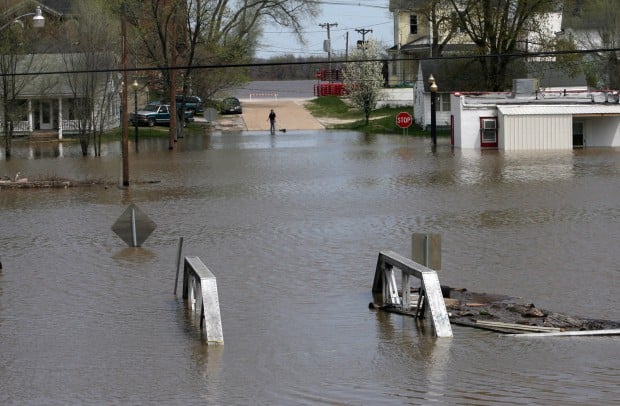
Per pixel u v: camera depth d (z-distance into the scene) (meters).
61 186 51.06
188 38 93.25
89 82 74.94
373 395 14.99
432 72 95.06
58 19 93.25
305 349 18.30
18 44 76.44
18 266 28.88
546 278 25.30
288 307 22.41
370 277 26.00
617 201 40.72
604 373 16.05
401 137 89.06
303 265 28.02
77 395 15.41
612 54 95.81
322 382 15.87
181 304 22.97
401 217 37.47
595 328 19.75
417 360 17.23
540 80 94.88
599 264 27.03
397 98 117.12
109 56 78.00
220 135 94.69
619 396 14.61
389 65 128.88
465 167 58.03
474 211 38.69
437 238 22.00
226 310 22.14
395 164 60.72
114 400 15.07
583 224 34.56
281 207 41.31
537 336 19.05
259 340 19.14
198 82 103.06
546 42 88.25
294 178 53.22
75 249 31.80
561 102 74.62
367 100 103.06
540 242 30.95
